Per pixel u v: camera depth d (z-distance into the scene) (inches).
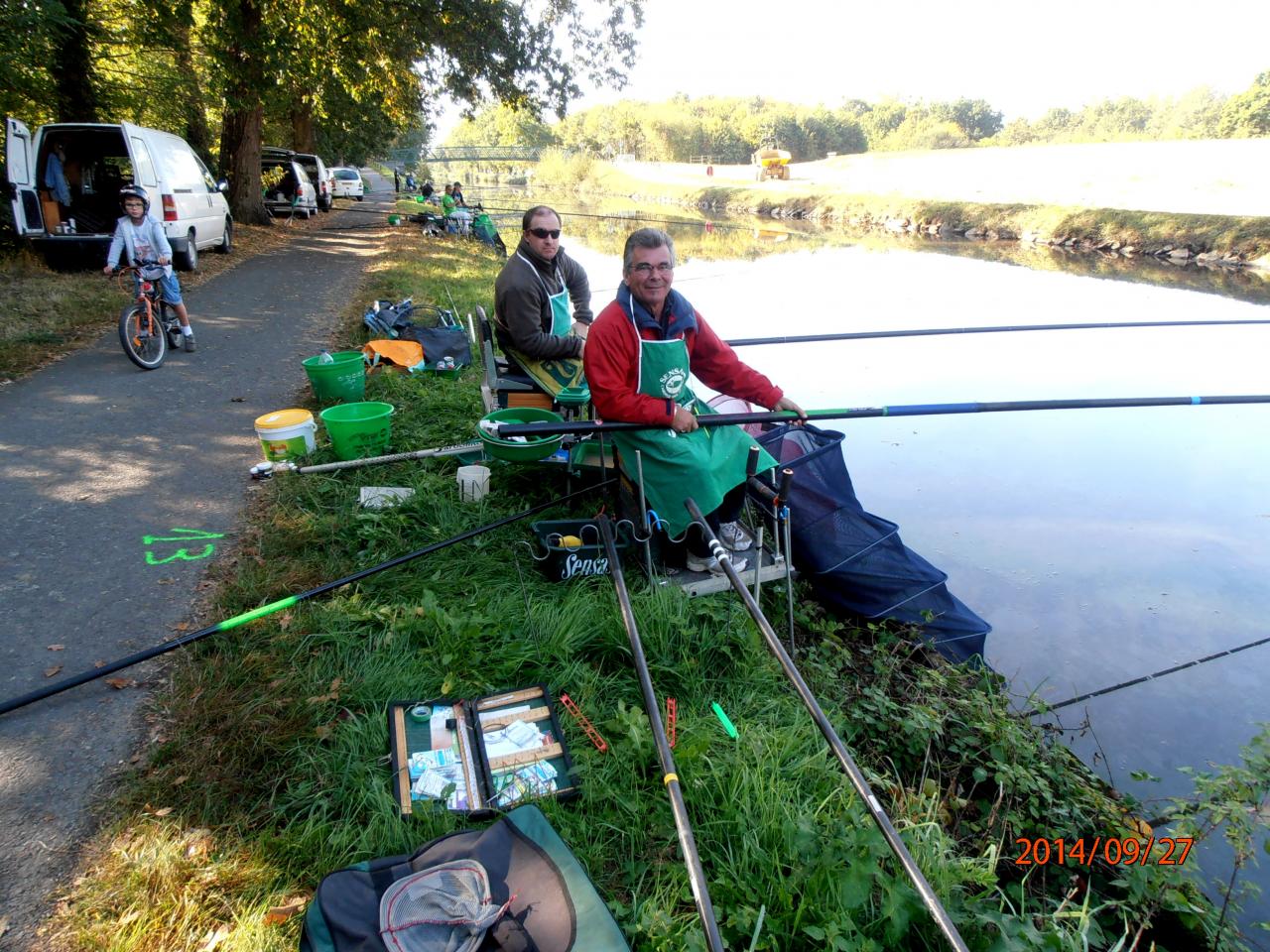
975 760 142.6
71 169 443.8
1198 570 211.5
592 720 123.9
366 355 292.5
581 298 225.8
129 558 159.9
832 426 313.6
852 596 182.1
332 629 138.1
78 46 540.4
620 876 100.5
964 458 283.6
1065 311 516.7
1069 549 221.6
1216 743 155.1
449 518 179.3
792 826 102.8
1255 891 119.6
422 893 87.7
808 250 902.4
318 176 987.9
